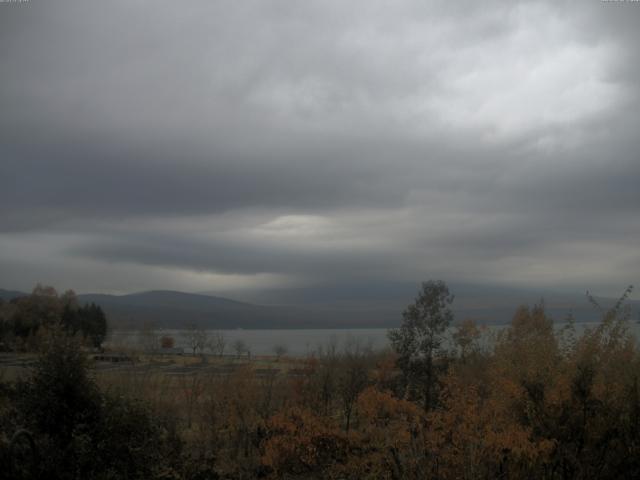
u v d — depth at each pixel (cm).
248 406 1741
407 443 1130
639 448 976
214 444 1612
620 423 1017
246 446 1612
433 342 2042
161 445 1123
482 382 1327
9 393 1019
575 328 1200
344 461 1302
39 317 5097
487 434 1020
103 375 1839
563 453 1002
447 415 1108
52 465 884
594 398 1049
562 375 1082
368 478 1170
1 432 909
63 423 970
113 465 958
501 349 1273
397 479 1105
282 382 2111
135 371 2125
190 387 2116
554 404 1052
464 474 1024
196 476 1152
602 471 995
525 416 1078
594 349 1110
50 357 1005
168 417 1554
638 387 1070
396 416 1304
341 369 2148
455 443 1058
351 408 1859
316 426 1374
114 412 1005
